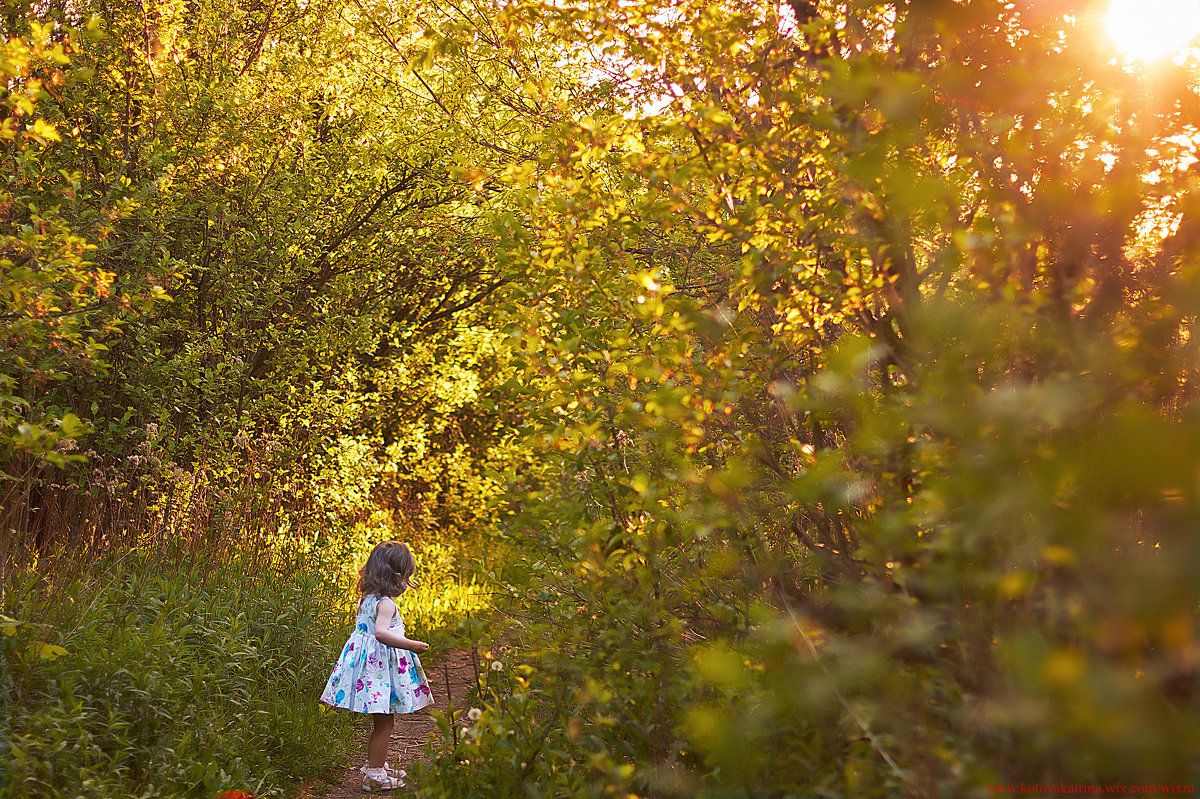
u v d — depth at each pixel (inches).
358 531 389.7
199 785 154.2
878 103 87.7
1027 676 58.7
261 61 341.7
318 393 370.3
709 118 123.0
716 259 147.7
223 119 309.1
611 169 161.9
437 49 158.6
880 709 78.0
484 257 396.5
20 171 188.5
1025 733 68.1
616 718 125.3
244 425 316.5
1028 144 95.0
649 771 114.0
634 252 164.4
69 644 167.5
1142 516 66.7
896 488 91.7
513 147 295.4
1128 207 83.4
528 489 149.0
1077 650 67.3
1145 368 75.6
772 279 113.8
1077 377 74.5
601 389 130.7
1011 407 65.8
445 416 498.9
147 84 296.0
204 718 169.0
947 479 73.2
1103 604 61.8
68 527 250.1
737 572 114.7
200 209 315.9
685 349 118.0
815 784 92.0
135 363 294.5
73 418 128.3
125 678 164.9
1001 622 76.5
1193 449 56.0
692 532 115.5
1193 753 53.0
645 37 139.6
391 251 402.9
